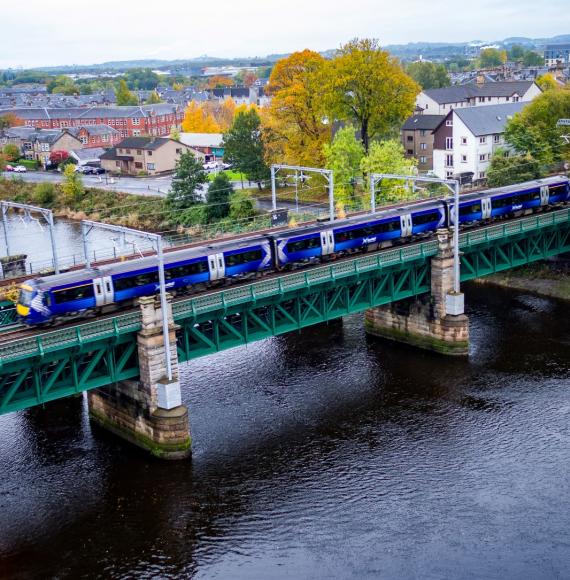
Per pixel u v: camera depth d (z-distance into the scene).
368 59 113.38
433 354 72.12
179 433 53.91
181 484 51.72
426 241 74.44
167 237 116.06
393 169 102.38
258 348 75.19
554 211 82.25
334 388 65.69
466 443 55.88
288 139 128.25
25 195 153.62
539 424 58.06
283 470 53.19
